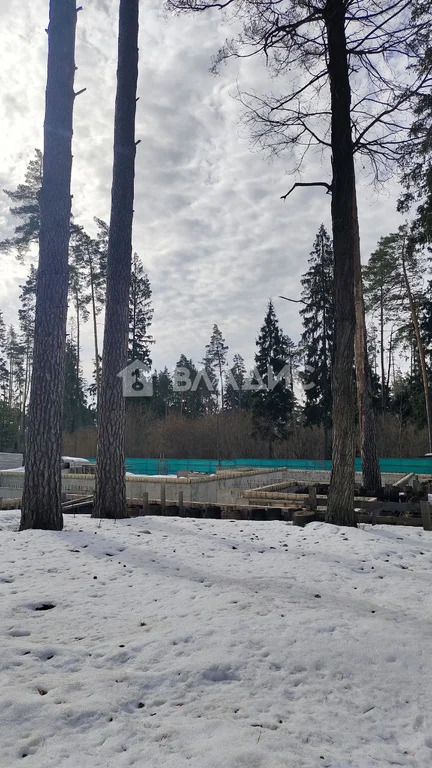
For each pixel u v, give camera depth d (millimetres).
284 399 39156
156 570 5594
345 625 4129
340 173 9227
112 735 2545
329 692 3145
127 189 10000
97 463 9406
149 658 3406
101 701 2830
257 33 9898
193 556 6348
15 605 4316
